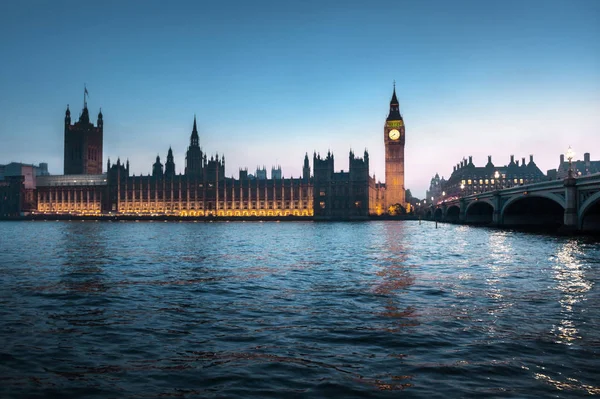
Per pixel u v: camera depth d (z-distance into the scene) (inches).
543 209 4409.5
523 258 1706.4
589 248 2096.5
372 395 458.9
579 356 566.3
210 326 726.5
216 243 2805.1
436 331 682.8
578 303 879.1
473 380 493.7
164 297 974.4
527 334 663.1
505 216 4451.3
